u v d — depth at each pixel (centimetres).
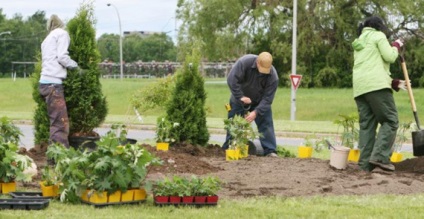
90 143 1162
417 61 5394
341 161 1041
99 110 1190
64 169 777
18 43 12212
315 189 889
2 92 5362
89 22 1184
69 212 715
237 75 1245
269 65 1228
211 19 5544
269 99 1248
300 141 2020
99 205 748
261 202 792
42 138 1171
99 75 1188
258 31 5566
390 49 1054
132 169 758
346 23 5409
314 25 5406
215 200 763
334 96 4891
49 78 1084
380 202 804
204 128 1275
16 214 697
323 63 5688
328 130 2303
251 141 1261
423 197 845
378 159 1052
